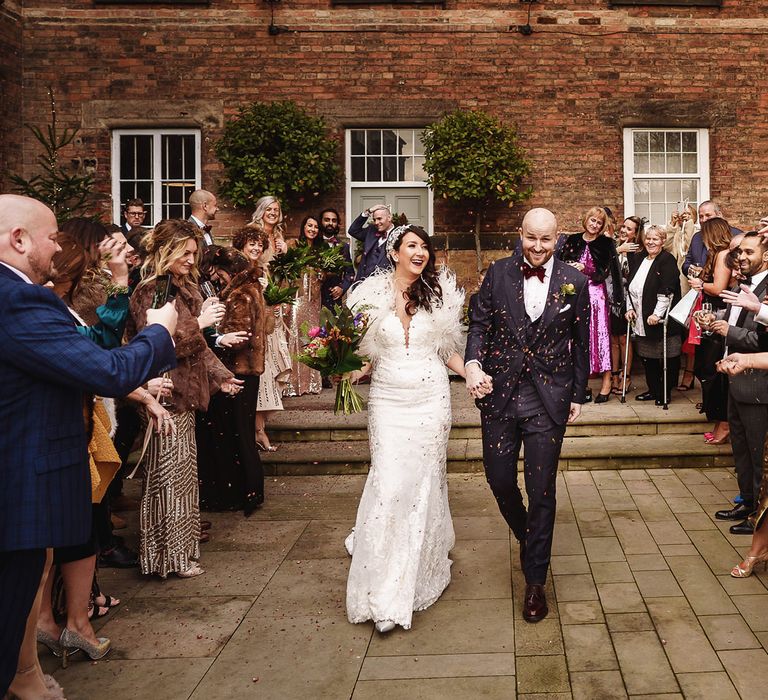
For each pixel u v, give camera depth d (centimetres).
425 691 314
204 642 361
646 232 740
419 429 393
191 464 439
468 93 1055
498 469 394
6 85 1016
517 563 446
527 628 366
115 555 458
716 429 645
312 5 1045
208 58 1048
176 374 425
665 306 715
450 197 1002
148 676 332
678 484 584
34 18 1040
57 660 349
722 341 520
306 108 1053
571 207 1065
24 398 253
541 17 1048
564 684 316
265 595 412
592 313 742
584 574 426
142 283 426
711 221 609
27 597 259
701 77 1061
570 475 613
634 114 1056
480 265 1045
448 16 1048
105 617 389
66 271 339
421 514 385
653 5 1052
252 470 538
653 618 372
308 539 494
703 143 1076
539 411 384
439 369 404
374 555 376
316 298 801
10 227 259
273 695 314
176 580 434
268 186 990
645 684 314
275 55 1048
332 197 1063
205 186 1058
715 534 480
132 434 527
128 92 1048
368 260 818
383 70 1052
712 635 354
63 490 259
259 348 534
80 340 252
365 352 408
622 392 755
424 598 388
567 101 1058
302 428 683
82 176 1051
